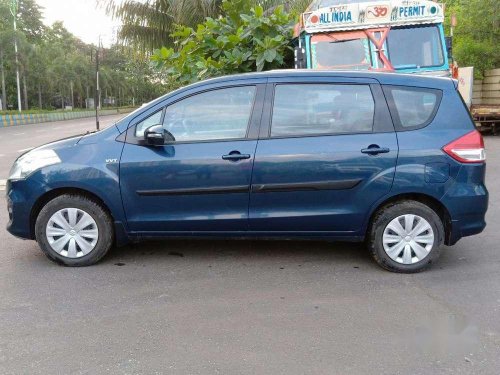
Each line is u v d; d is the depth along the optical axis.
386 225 4.66
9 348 3.36
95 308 3.98
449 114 4.67
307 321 3.73
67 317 3.82
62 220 4.86
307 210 4.69
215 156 4.66
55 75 59.12
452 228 4.66
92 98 73.88
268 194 4.68
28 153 5.04
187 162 4.68
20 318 3.80
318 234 4.79
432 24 8.94
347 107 4.70
